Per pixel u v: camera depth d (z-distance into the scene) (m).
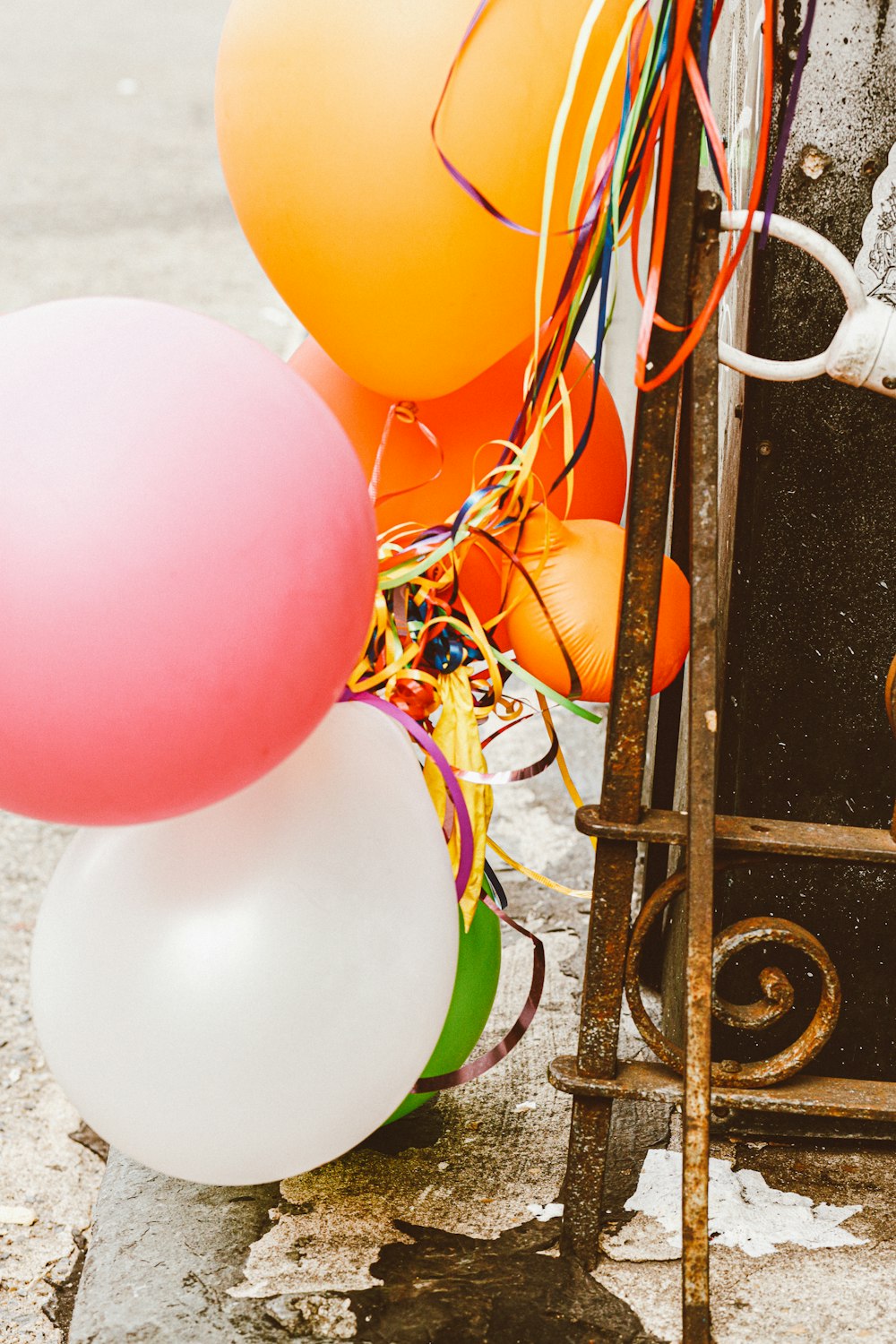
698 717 1.38
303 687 1.17
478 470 1.66
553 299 1.52
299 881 1.32
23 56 11.66
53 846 3.02
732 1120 1.76
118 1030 1.32
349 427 1.69
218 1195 1.69
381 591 1.58
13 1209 2.00
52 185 8.00
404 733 1.54
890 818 1.74
